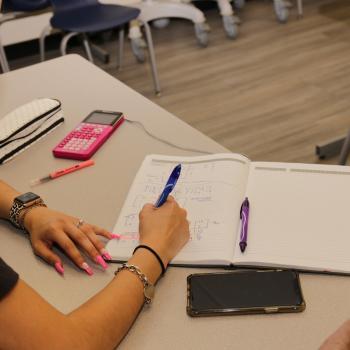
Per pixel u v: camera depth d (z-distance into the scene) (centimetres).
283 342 67
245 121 273
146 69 345
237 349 66
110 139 117
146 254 78
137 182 100
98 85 145
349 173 93
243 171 97
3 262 65
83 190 101
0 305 62
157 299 75
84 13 291
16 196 95
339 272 75
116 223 90
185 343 68
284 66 326
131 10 291
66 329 65
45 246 86
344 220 83
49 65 161
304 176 94
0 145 110
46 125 121
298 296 72
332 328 68
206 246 81
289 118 271
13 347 62
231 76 322
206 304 72
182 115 286
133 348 68
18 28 364
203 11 433
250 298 72
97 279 80
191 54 358
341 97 284
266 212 86
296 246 79
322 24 380
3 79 153
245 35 378
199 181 96
